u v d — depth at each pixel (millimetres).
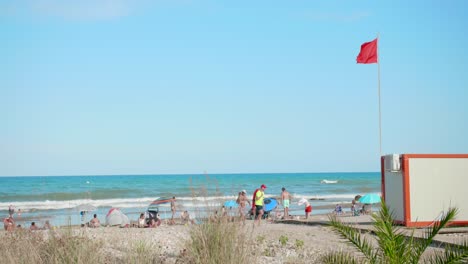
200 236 8633
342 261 7352
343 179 116375
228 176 151250
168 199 24453
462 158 18750
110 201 56469
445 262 6645
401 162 18438
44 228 9648
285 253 11414
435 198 18406
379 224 6957
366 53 21672
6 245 8594
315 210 42000
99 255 8617
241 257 8211
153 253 9367
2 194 60188
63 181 99125
